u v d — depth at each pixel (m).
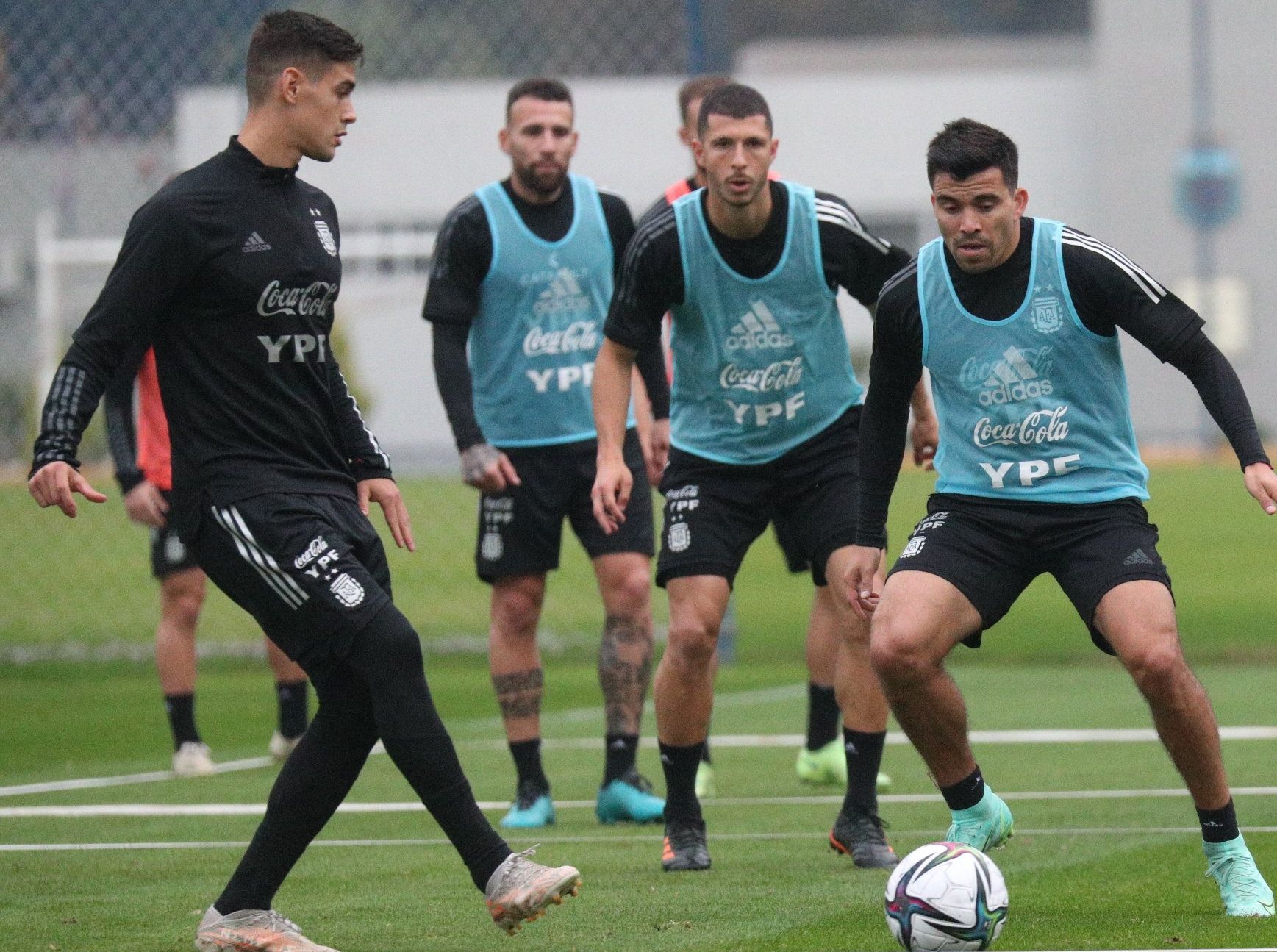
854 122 110.81
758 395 16.83
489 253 20.36
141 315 12.57
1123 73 120.75
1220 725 26.16
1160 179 120.88
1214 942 12.32
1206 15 119.94
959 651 37.25
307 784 12.71
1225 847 13.68
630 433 20.53
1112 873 15.46
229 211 12.74
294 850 12.75
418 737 12.25
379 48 56.12
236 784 22.70
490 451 19.92
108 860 17.09
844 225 16.78
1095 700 29.98
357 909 14.55
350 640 12.39
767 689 32.88
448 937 13.34
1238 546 58.09
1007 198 13.62
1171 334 13.62
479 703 31.16
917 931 12.10
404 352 95.38
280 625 12.68
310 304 13.06
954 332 14.18
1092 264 13.85
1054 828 18.11
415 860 17.05
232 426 12.84
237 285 12.72
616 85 86.94
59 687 34.00
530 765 19.67
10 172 48.44
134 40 42.16
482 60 57.19
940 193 13.69
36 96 42.50
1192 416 115.50
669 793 16.56
